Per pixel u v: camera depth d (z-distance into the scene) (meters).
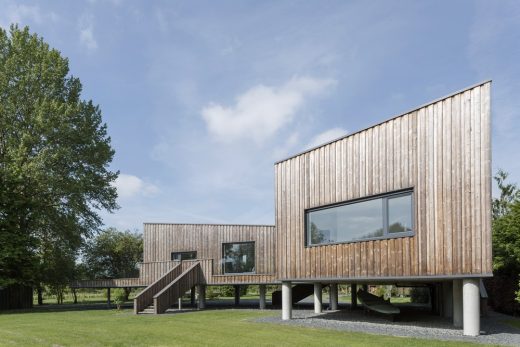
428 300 28.22
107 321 17.06
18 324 16.22
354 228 14.59
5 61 28.38
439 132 12.19
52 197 29.19
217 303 30.48
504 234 18.11
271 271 25.56
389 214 13.47
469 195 11.31
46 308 27.94
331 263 15.25
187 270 24.53
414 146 12.81
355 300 22.36
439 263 11.84
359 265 14.20
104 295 45.81
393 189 13.28
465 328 11.52
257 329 13.68
